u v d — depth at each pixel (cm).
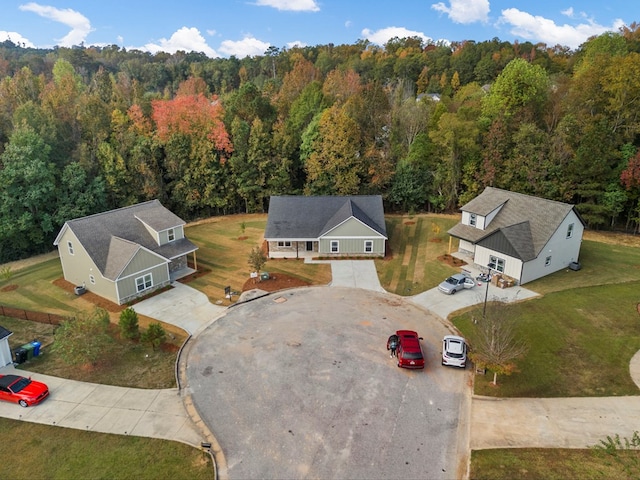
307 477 1645
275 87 9475
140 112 5591
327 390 2141
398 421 1927
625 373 2192
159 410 2033
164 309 3059
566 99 5256
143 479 1652
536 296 3117
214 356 2464
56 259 4247
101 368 2373
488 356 2136
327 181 5425
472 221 3959
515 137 4931
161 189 5384
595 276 3416
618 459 1557
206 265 3891
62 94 6044
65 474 1678
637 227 4566
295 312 2981
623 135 4731
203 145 5331
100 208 4988
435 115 5659
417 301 3123
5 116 5184
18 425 1942
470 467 1675
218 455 1759
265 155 5559
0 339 2336
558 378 2183
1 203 4278
